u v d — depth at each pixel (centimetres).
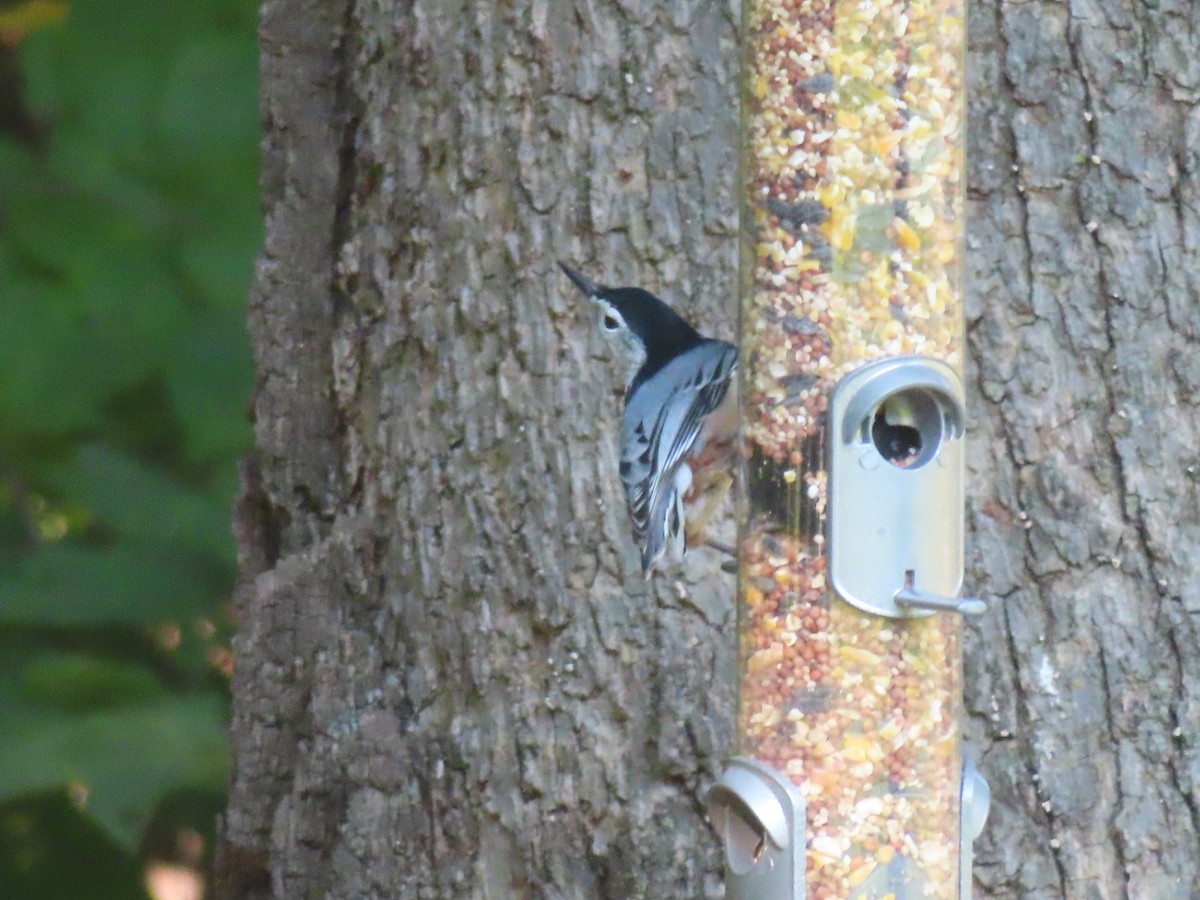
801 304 714
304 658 894
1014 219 798
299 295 927
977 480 794
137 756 939
